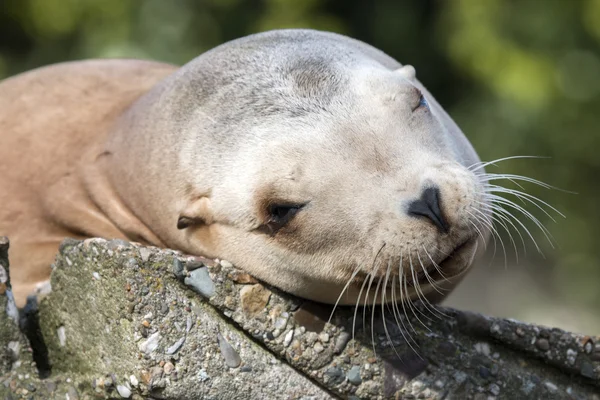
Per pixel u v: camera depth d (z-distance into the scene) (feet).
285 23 180.24
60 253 60.29
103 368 57.88
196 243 67.21
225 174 64.44
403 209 58.44
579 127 182.39
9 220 75.10
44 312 61.67
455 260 59.72
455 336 62.85
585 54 182.70
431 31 191.93
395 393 61.11
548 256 184.44
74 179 75.56
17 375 58.54
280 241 62.54
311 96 63.87
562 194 184.55
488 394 61.93
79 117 78.95
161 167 68.49
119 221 72.54
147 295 56.80
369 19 192.65
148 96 73.77
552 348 63.36
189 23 181.98
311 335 60.90
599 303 180.14
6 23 187.73
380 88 63.67
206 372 57.47
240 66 67.92
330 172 60.49
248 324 59.67
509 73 178.60
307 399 60.13
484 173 67.21
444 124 69.46
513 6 183.01
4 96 80.43
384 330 61.82
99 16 180.55
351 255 60.29
